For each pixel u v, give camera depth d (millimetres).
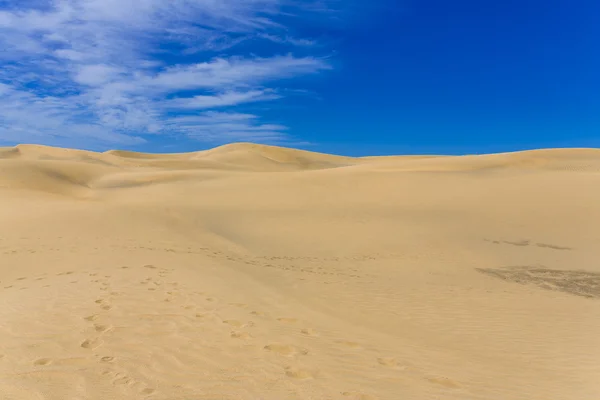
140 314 5953
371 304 8312
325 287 9320
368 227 17609
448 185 27031
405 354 5504
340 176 30797
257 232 16859
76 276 8367
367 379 4504
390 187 26922
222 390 3910
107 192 29375
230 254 12109
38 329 5191
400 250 14367
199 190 28312
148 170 44500
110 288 7328
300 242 15391
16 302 6395
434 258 13422
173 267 9430
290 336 5566
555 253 14141
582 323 7762
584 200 21438
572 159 43125
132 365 4301
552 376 5289
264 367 4512
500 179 28672
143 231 14109
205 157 76438
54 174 33969
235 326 5723
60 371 4055
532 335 7012
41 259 10070
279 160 83062
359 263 12664
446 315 7953
